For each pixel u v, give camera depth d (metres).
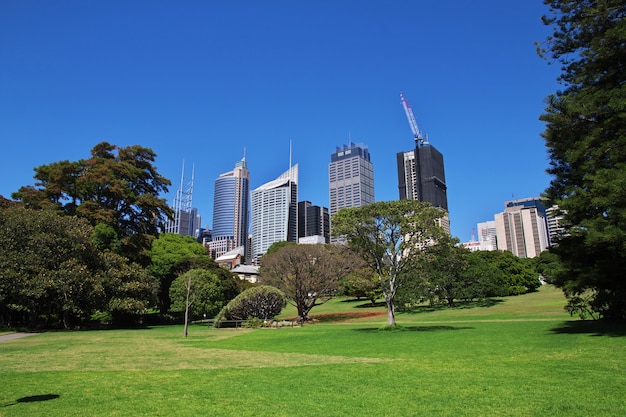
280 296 42.50
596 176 15.30
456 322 34.75
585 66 18.66
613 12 17.92
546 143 19.58
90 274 34.22
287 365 13.48
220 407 7.96
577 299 23.88
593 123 17.98
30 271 31.05
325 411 7.56
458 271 56.78
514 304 52.84
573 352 13.24
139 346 20.84
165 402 8.39
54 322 40.34
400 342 19.20
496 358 12.96
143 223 48.69
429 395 8.48
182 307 45.22
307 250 50.34
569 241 19.36
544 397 7.89
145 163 51.03
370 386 9.58
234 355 16.62
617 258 17.17
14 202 42.34
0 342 22.94
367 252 28.34
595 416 6.64
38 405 8.18
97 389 9.73
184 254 60.34
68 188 43.50
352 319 50.38
